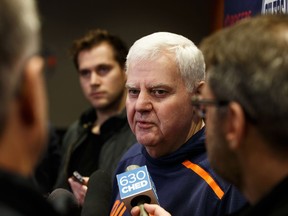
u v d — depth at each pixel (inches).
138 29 250.5
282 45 32.9
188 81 61.2
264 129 33.7
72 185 74.5
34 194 26.6
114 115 101.6
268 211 32.9
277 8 67.1
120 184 56.0
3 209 25.2
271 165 34.5
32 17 27.5
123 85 112.8
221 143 36.7
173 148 62.6
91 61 112.8
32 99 27.4
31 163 29.0
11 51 26.0
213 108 36.9
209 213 56.9
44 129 29.2
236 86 33.9
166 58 60.8
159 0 250.4
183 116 61.4
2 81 25.7
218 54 35.4
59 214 28.6
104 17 249.6
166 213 51.4
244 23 35.9
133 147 71.9
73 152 106.3
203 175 59.5
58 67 246.5
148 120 61.6
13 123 27.0
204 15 250.2
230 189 56.2
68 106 248.1
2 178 25.8
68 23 247.1
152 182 58.3
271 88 32.5
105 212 61.5
